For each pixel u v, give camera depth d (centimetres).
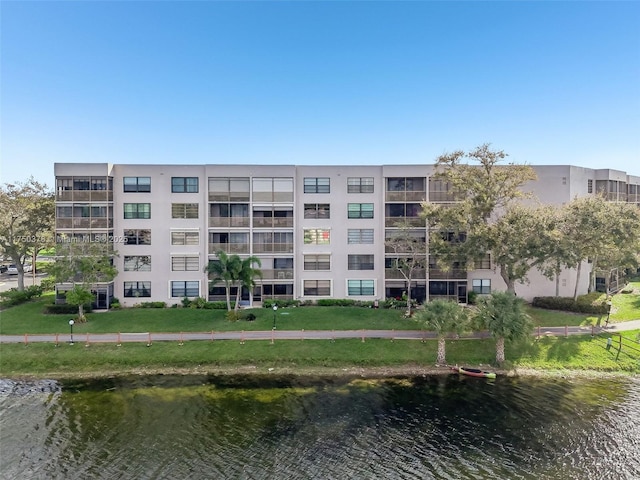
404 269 5147
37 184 5769
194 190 5241
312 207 5306
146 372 3584
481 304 3634
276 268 5269
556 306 4850
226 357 3750
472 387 3322
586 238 4128
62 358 3700
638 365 3625
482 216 4425
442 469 2339
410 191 5200
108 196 5044
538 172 5297
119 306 5044
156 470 2305
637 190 6456
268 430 2719
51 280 6144
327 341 4000
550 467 2358
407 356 3775
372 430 2725
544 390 3269
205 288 5231
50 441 2588
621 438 2630
